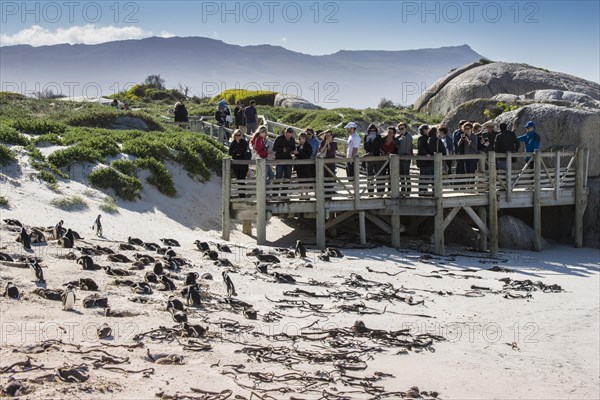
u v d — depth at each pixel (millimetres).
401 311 17281
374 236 27062
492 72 55375
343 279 19766
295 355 13266
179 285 16719
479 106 35031
